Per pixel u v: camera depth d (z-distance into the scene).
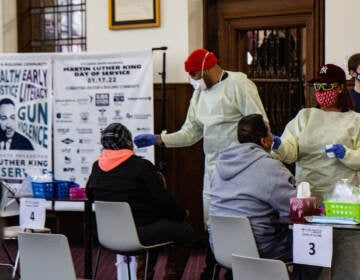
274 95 6.52
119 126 4.17
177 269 4.51
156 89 6.19
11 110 6.27
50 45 6.79
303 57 6.55
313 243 2.93
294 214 3.14
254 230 3.32
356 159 3.52
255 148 3.43
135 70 5.92
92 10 6.43
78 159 6.11
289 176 3.37
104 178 4.11
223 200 3.45
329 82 3.66
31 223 4.22
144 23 6.21
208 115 4.58
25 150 6.23
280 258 3.36
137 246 3.94
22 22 6.84
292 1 5.91
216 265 3.71
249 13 6.12
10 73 6.25
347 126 3.67
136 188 4.04
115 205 3.93
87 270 4.31
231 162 3.44
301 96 6.53
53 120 6.17
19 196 4.49
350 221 2.98
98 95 6.03
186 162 6.12
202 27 6.29
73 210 6.13
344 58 5.46
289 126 3.87
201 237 6.12
